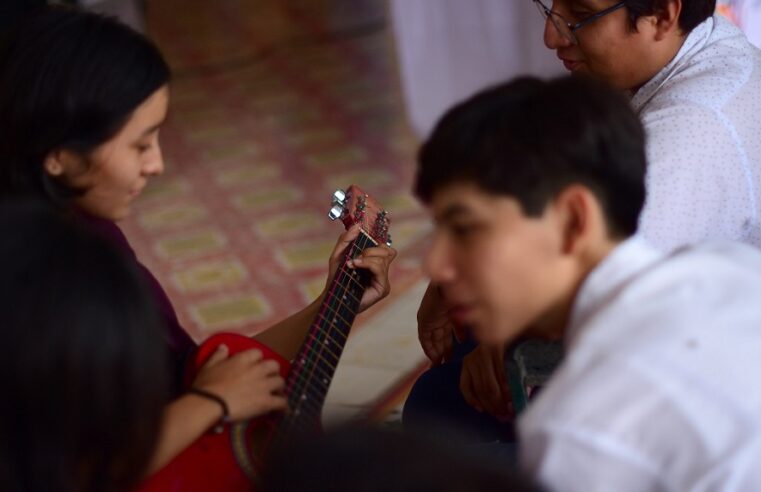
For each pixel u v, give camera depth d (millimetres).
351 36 6414
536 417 1150
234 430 1600
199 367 1683
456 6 4297
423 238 3898
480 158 1212
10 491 1002
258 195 4445
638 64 1951
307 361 1704
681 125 1816
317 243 3998
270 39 6508
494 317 1270
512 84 1295
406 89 4602
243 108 5453
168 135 5156
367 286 1904
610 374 1132
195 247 4047
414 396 2072
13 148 1551
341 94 5523
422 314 2115
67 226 1064
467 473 830
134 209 4391
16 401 991
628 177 1259
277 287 3715
